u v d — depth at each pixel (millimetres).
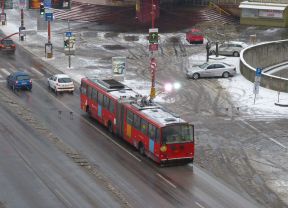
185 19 102312
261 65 77938
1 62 74688
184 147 39531
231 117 51719
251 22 99312
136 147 42406
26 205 32031
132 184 35812
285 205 33625
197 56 79438
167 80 66125
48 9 86875
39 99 57625
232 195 34750
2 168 37781
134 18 105188
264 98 58125
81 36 92438
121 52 81562
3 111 52312
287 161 41000
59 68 71688
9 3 108500
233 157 41531
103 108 47719
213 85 63906
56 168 38125
